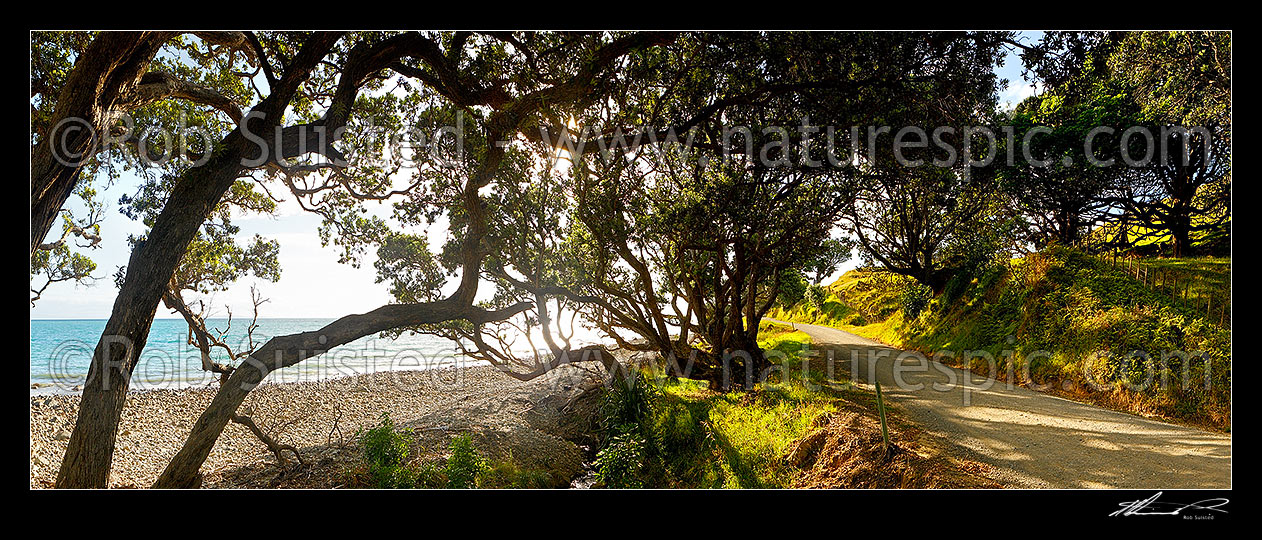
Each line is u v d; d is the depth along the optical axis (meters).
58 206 7.57
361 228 16.34
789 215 15.62
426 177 15.02
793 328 44.84
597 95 11.69
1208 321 12.73
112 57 7.74
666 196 15.19
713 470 11.34
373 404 25.62
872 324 41.50
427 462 12.91
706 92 12.56
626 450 12.55
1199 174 21.06
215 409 8.91
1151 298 15.13
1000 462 8.72
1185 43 15.05
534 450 15.45
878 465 9.21
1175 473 7.85
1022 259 22.02
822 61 10.71
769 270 20.02
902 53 10.45
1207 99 15.99
